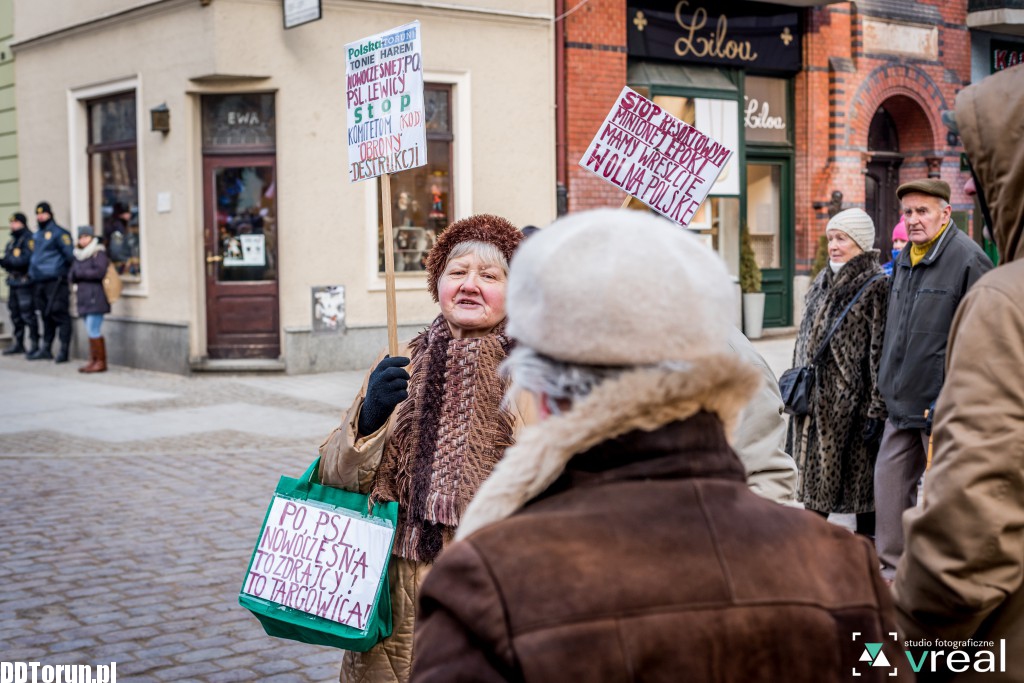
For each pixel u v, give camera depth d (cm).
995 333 200
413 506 301
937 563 198
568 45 1466
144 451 912
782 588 147
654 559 145
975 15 1866
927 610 202
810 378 582
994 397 197
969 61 1894
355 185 1340
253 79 1292
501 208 1423
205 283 1341
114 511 713
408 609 305
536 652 139
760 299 1622
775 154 1689
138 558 611
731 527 149
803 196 1708
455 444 302
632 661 139
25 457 892
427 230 1389
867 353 577
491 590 143
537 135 1446
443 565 148
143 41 1365
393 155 406
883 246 1873
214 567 594
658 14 1545
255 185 1327
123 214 1463
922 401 511
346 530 308
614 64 1500
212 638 496
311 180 1316
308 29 1302
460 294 321
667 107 1576
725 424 157
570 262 149
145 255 1391
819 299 595
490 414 303
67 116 1513
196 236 1330
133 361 1419
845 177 1719
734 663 142
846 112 1716
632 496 149
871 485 584
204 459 880
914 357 514
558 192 1464
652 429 151
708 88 1600
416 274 1376
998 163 211
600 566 144
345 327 1345
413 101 398
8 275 1606
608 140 434
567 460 153
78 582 570
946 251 513
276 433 986
